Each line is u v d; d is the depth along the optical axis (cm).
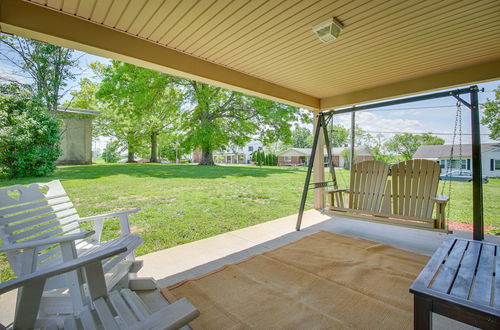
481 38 241
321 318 157
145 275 217
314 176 495
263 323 153
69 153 829
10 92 475
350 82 377
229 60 297
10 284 77
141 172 920
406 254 261
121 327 98
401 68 321
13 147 473
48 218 181
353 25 217
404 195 307
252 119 1425
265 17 206
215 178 913
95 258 97
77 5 189
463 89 283
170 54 267
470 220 445
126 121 1255
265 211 483
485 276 127
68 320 104
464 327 150
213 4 188
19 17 182
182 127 1393
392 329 147
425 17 204
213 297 181
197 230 361
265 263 238
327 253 263
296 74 344
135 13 200
